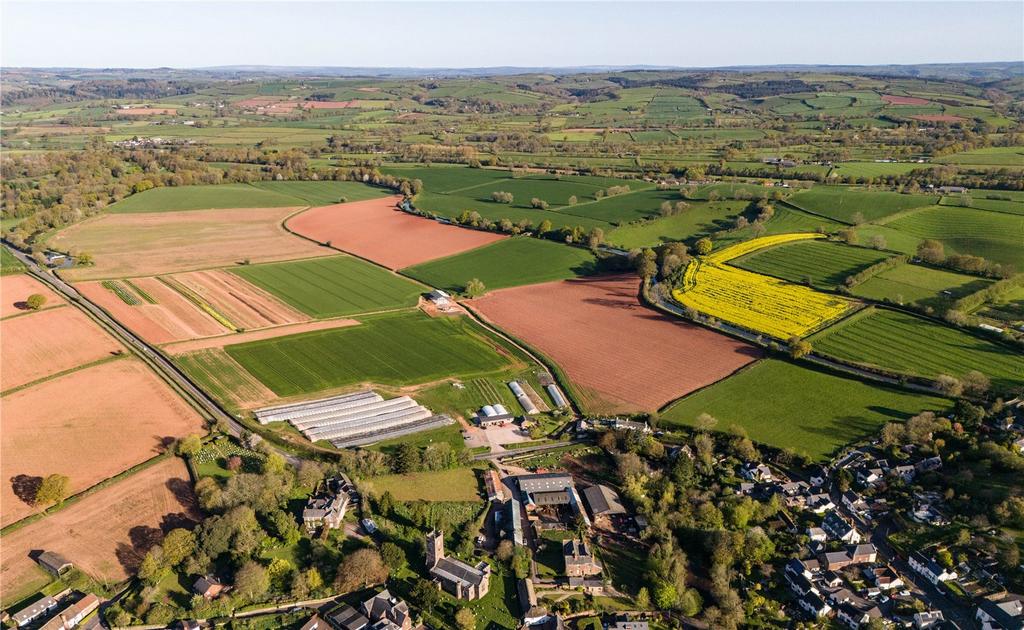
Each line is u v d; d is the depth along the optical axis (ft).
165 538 368.89
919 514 403.54
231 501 398.83
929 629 333.42
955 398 511.40
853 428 485.15
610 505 416.87
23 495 421.18
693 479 443.73
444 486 439.63
